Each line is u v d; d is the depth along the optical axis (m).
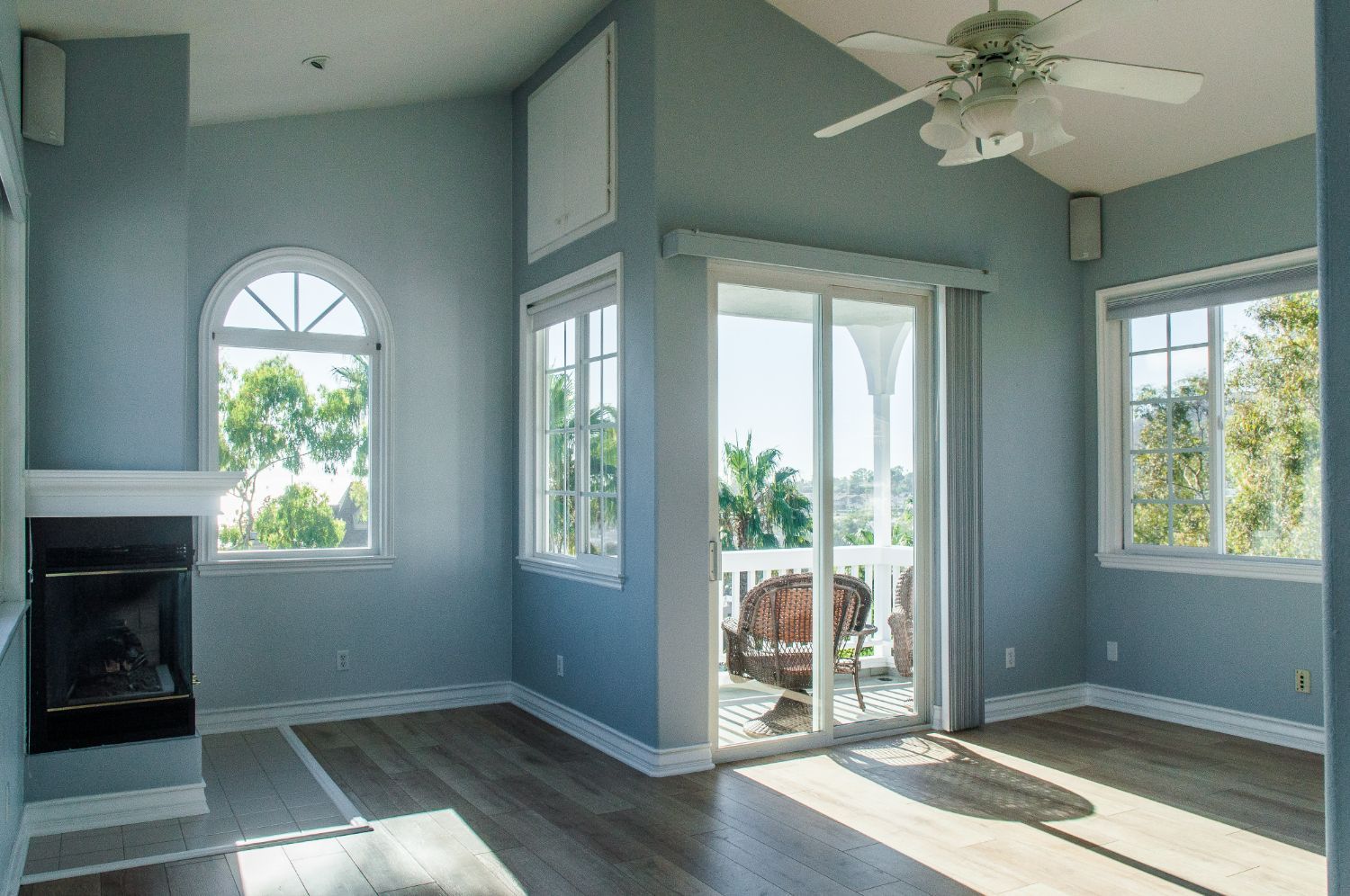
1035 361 5.31
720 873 3.10
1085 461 5.49
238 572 4.85
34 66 3.52
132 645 3.61
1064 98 4.56
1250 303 4.81
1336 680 0.96
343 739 4.67
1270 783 4.02
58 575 3.51
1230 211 4.81
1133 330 5.38
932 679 4.96
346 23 3.98
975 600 4.96
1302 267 4.50
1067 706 5.37
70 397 3.60
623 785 3.97
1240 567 4.73
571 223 4.84
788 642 4.57
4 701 2.81
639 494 4.26
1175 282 5.06
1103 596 5.39
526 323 5.37
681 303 4.23
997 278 5.10
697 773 4.16
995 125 2.75
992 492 5.12
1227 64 4.14
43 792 3.45
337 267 5.09
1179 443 5.13
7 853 2.90
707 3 4.34
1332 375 0.98
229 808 3.71
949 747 4.58
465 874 3.09
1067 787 3.97
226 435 4.92
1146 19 3.93
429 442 5.31
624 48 4.40
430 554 5.30
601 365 4.70
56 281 3.59
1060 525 5.39
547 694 5.07
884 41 2.77
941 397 4.93
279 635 4.94
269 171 4.97
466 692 5.38
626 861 3.19
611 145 4.49
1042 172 5.33
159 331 3.73
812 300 4.68
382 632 5.18
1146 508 5.29
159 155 3.76
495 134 5.51
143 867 3.15
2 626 2.88
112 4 3.42
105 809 3.52
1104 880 3.06
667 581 4.16
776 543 4.55
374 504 5.21
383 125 5.25
